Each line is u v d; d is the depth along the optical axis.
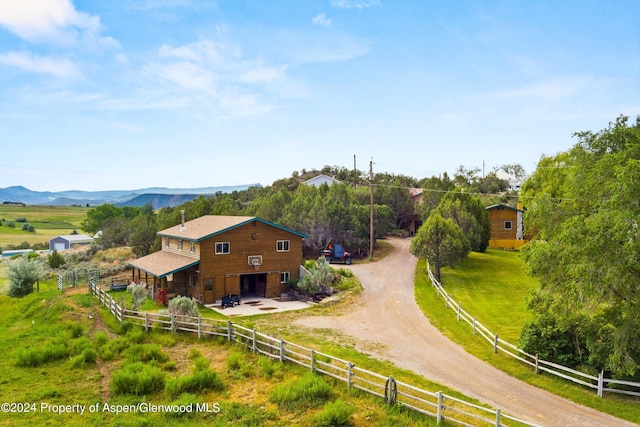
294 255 35.94
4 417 13.27
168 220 49.53
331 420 12.85
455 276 37.66
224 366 17.75
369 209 53.16
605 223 14.54
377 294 33.00
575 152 18.84
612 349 16.47
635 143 16.77
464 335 23.08
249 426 12.83
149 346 19.23
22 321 26.97
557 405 15.10
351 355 19.66
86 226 107.94
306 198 54.62
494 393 16.03
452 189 57.44
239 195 112.31
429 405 14.54
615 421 13.95
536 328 18.95
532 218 19.88
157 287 35.16
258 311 29.52
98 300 30.06
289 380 16.03
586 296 15.80
